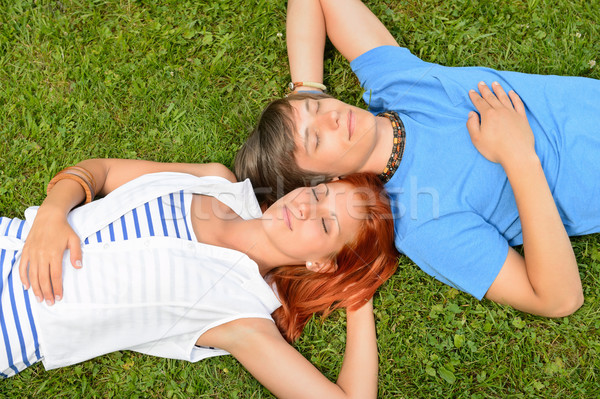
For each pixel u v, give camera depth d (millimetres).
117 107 2664
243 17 2797
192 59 2781
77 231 2098
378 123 2295
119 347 2164
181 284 2068
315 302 2344
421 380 2342
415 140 2295
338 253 2230
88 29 2746
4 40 2678
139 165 2355
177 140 2654
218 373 2344
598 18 2707
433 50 2758
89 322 2057
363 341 2266
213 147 2660
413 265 2463
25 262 2031
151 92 2689
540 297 2129
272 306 2219
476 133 2217
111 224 2098
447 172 2246
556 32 2721
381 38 2572
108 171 2336
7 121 2594
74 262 2031
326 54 2777
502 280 2186
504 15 2770
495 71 2381
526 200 2107
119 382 2316
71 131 2627
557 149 2215
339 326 2428
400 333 2396
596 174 2203
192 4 2807
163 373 2324
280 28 2801
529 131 2178
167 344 2195
